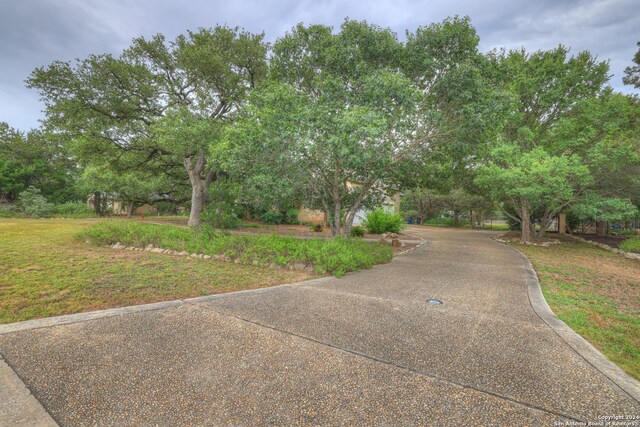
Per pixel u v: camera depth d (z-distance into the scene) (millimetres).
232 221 17672
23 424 1759
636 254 10484
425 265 7719
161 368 2422
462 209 31547
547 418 1907
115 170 17766
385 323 3502
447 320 3646
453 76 7637
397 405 2002
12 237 9422
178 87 15570
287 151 7492
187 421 1819
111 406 1946
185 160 17000
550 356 2771
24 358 2533
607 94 13625
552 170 11344
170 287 4930
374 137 6758
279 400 2039
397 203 24766
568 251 12047
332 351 2771
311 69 8734
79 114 13703
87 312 3707
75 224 14922
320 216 23844
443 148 9414
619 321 3926
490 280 6078
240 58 14883
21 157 26188
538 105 14352
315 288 5102
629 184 12289
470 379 2348
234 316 3646
